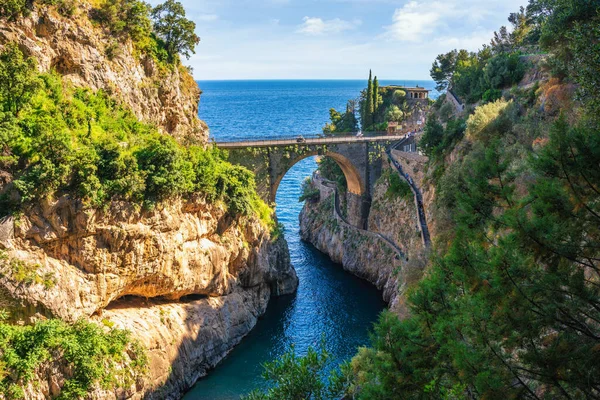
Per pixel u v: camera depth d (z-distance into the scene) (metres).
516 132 46.31
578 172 16.20
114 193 42.72
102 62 51.88
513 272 16.16
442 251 42.53
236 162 73.12
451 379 20.34
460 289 23.16
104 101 50.97
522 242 16.53
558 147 16.52
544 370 15.55
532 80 66.56
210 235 54.50
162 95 61.19
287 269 71.38
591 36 22.66
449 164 59.31
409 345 21.91
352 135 92.12
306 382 29.16
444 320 20.83
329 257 86.88
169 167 46.78
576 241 16.08
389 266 71.25
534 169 17.64
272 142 75.56
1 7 43.81
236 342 55.75
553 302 15.93
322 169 106.94
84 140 44.03
